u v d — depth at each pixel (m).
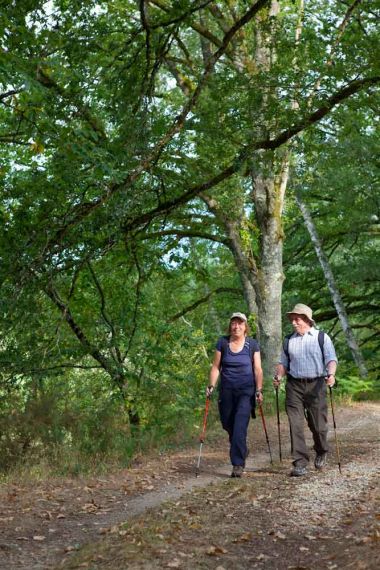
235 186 21.69
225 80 14.38
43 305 14.62
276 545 6.25
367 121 23.94
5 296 13.36
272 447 13.20
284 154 16.95
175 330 15.45
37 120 11.45
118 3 20.09
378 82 14.18
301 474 9.55
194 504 7.83
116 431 12.50
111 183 13.32
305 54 14.33
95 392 14.58
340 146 22.80
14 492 9.04
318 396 9.89
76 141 11.52
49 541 7.00
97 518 7.93
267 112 14.34
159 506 7.91
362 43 13.66
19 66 9.59
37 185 13.58
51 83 14.00
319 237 30.94
